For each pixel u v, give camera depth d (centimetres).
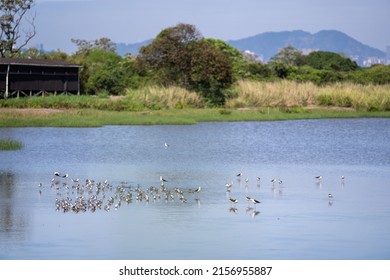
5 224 3388
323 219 3538
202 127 8775
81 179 4759
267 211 3728
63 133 7725
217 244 3062
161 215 3600
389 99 11344
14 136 7338
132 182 4656
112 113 9631
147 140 7275
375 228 3353
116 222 3441
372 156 6209
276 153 6381
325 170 5316
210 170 5269
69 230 3281
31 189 4334
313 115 10269
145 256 2880
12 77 11125
